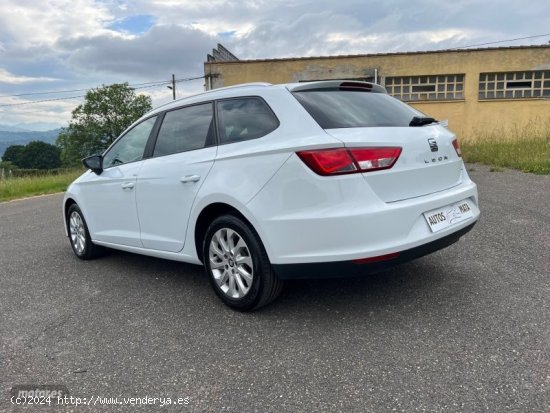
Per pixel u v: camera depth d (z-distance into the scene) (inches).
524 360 98.8
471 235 195.8
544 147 442.9
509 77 808.9
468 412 83.7
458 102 820.0
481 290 137.3
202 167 138.3
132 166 169.8
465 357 101.7
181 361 109.9
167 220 153.5
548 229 196.4
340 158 110.0
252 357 109.2
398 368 99.6
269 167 119.6
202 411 90.4
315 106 123.8
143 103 2618.1
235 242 133.1
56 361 113.8
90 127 2486.5
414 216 116.0
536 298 129.0
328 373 99.9
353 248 110.0
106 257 210.8
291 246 116.1
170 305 145.2
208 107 147.3
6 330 134.3
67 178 743.7
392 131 120.4
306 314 129.9
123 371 107.2
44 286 173.5
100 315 141.3
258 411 89.0
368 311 128.7
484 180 339.3
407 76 816.9
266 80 824.9
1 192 618.2
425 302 131.8
